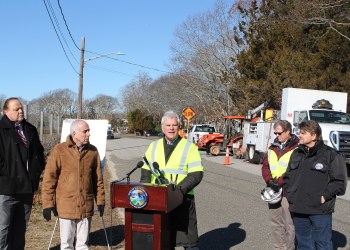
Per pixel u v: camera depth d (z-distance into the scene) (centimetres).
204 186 1393
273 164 615
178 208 505
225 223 868
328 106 1919
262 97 3128
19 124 566
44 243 686
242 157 2650
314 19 2466
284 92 2044
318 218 516
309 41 2962
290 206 533
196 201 1115
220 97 4694
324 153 517
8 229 552
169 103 7156
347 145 1672
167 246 476
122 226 821
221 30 4581
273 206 615
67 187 557
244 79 3406
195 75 4825
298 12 2769
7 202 545
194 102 5644
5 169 542
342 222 886
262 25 3366
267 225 852
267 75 3095
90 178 575
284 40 3080
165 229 464
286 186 543
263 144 2258
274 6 3256
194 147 512
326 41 2709
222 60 4559
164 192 437
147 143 4628
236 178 1623
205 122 6050
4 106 559
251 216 934
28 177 557
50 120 1938
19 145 553
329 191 505
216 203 1088
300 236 539
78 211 557
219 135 3003
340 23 2378
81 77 2805
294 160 535
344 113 1872
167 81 7081
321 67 2773
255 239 748
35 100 8644
